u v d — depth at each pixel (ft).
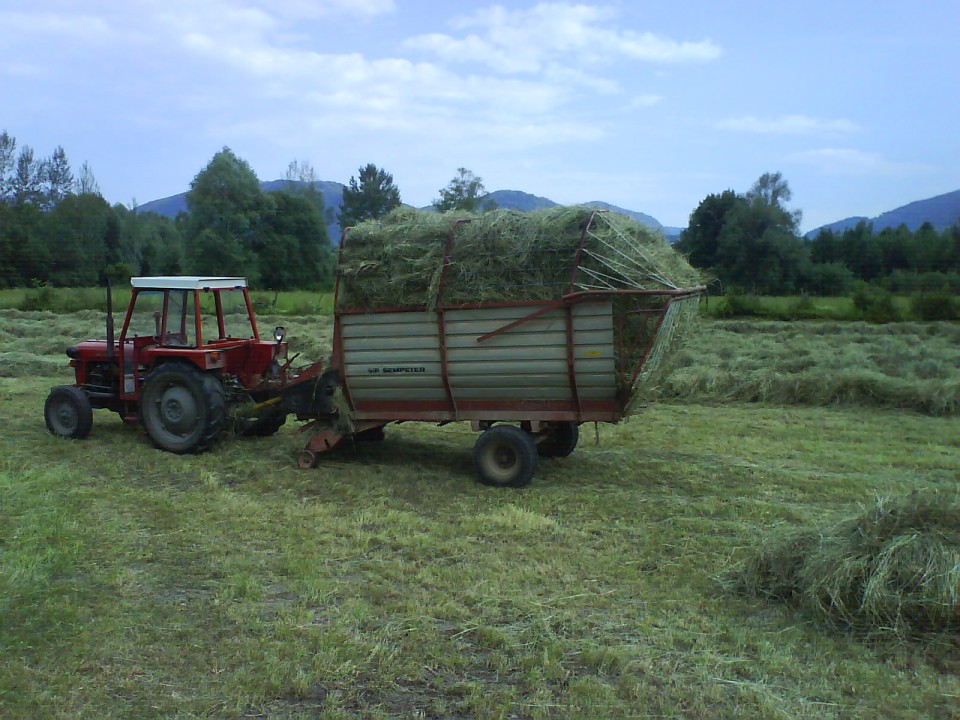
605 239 20.62
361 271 22.82
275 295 101.91
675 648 12.80
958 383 33.76
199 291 26.84
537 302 21.21
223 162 152.97
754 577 14.99
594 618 13.85
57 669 11.90
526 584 15.30
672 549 17.39
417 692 11.45
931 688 11.59
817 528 15.40
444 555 16.98
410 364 23.00
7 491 20.84
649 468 24.68
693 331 23.08
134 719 10.67
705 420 32.58
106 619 13.58
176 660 12.23
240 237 155.12
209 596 14.69
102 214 167.02
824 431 30.30
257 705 11.07
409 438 29.55
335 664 12.13
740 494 21.79
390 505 20.77
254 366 28.32
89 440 27.63
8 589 14.32
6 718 10.55
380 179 207.00
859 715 10.94
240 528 18.61
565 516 19.86
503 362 21.94
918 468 24.48
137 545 17.31
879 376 35.73
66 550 16.57
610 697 11.30
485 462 22.67
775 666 12.16
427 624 13.52
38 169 192.95
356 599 14.47
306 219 161.79
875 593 13.11
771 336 55.16
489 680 11.80
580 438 29.19
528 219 21.44
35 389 38.01
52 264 148.56
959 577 12.73
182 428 25.96
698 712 10.98
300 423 32.68
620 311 20.52
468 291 21.86
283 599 14.61
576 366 21.25
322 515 19.65
